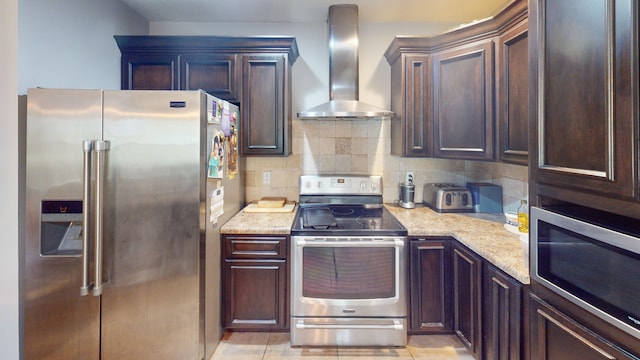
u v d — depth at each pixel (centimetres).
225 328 219
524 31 177
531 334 130
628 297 85
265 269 214
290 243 212
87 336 174
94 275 164
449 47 231
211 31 285
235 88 250
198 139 175
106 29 231
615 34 85
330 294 207
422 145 247
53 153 166
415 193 293
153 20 282
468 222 226
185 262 177
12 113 72
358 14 263
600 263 94
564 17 106
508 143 194
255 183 291
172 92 173
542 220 118
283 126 253
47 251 170
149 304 177
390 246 205
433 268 211
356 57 255
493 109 206
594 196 96
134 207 173
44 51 183
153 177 173
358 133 291
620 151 86
